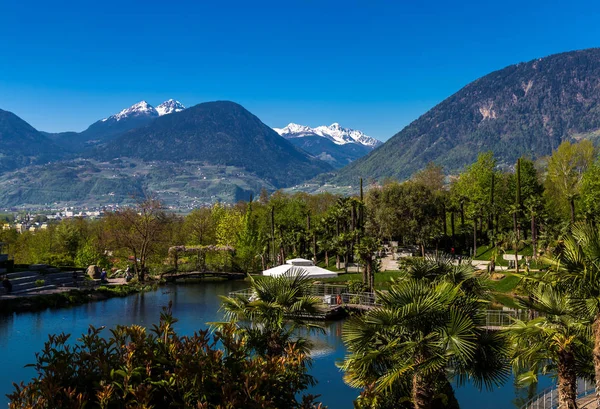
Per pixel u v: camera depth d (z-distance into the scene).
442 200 107.38
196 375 11.23
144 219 83.62
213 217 126.44
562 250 18.77
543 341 19.84
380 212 102.75
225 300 22.58
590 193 86.88
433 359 16.69
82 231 130.12
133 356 11.80
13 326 44.81
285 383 12.62
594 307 16.73
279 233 107.56
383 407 18.27
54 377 11.20
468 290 21.33
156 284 77.50
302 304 21.12
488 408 27.25
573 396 18.94
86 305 57.53
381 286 67.06
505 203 107.31
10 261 64.19
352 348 17.86
